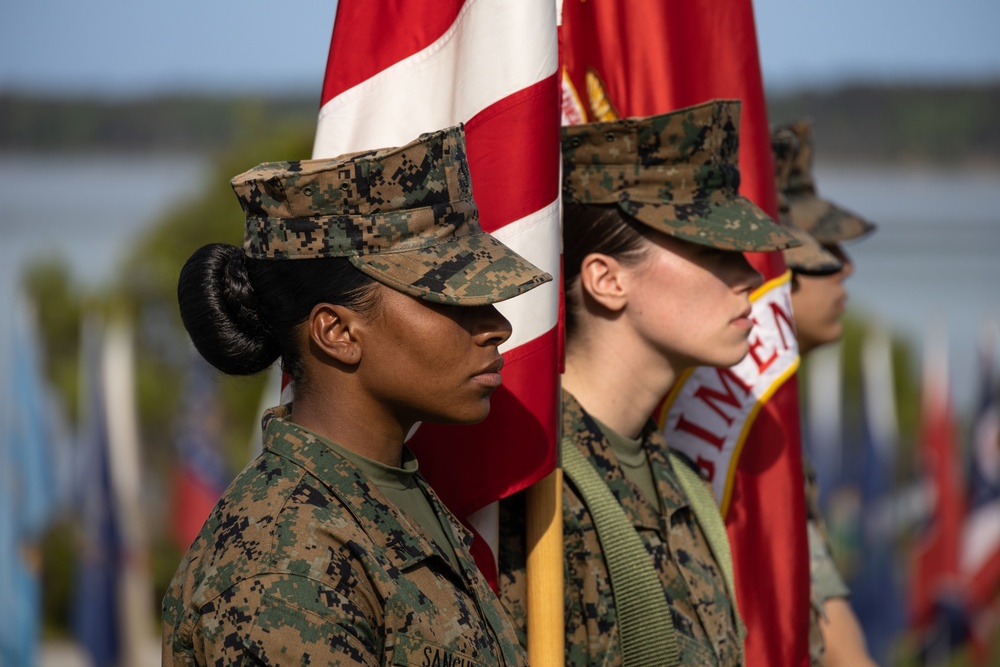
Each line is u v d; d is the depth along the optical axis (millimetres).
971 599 31719
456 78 8039
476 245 6391
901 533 37156
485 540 7895
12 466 23953
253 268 6348
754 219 8320
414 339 6203
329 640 5621
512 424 7754
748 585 9867
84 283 49344
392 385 6293
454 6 8102
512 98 7789
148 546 37219
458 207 6406
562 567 7926
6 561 23719
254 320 6438
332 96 8172
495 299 6121
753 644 9797
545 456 7758
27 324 24500
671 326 8375
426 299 6129
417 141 6230
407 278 6121
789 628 9852
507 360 7781
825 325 11820
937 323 31984
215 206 44500
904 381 51375
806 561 10000
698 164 8375
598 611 8008
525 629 8039
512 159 7797
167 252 44969
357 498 6133
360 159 6129
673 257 8352
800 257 11227
